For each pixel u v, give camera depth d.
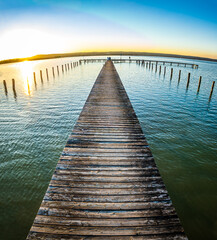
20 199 4.98
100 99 9.33
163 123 10.66
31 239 2.14
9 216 4.41
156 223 2.41
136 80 27.42
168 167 6.51
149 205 2.71
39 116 11.62
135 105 14.37
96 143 4.65
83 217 2.47
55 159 7.00
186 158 7.08
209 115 12.20
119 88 12.07
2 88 20.36
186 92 19.41
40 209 2.58
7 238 3.85
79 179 3.27
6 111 12.54
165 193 2.97
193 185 5.62
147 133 9.25
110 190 3.01
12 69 43.25
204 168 6.47
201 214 4.56
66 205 2.67
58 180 3.23
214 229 4.14
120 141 4.79
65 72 37.38
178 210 4.68
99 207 2.65
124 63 68.19
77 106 13.96
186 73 39.38
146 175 3.42
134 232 2.28
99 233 2.25
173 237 2.22
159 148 7.79
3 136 8.73
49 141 8.37
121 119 6.47
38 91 19.22
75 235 2.21
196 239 3.91
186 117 11.75
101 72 20.98
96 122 6.16
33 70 40.81
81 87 21.80
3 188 5.38
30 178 5.88
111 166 3.68
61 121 10.83
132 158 3.98
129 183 3.19
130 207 2.67
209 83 25.73
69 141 4.74
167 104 14.75
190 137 8.87
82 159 3.91
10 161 6.75
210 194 5.25
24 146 7.86
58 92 18.88
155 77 31.12
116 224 2.38
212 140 8.59
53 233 2.23
